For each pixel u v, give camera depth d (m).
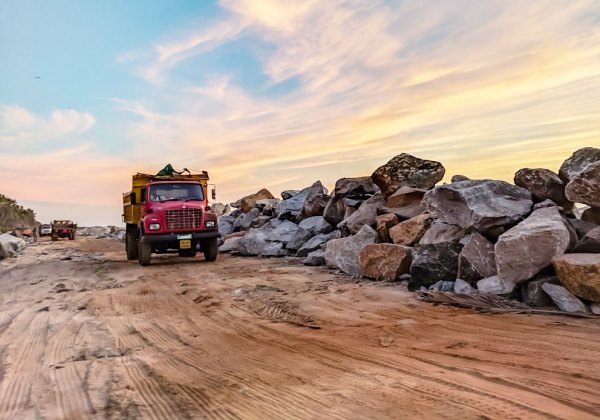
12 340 5.89
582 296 6.09
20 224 63.25
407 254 9.23
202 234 15.44
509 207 8.49
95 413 3.39
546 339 4.83
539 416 2.92
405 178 12.85
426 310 6.68
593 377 3.62
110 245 31.70
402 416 3.04
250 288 9.47
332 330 5.82
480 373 3.83
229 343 5.41
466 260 7.96
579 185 7.45
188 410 3.37
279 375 4.09
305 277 10.77
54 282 11.73
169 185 16.36
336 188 15.72
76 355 5.08
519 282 6.90
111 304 8.31
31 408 3.56
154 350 5.21
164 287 10.25
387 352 4.66
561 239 6.61
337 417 3.08
